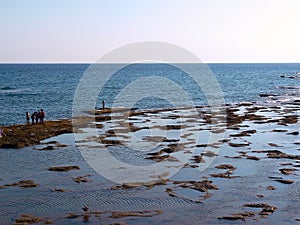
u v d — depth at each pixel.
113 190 24.31
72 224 19.25
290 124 48.75
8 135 40.97
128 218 19.94
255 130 43.97
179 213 20.55
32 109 66.00
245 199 22.52
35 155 33.31
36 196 23.28
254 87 113.69
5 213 20.77
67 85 117.31
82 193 23.78
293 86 116.56
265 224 19.06
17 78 157.12
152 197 23.02
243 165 29.77
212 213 20.48
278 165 29.64
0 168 29.31
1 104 72.06
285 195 23.11
